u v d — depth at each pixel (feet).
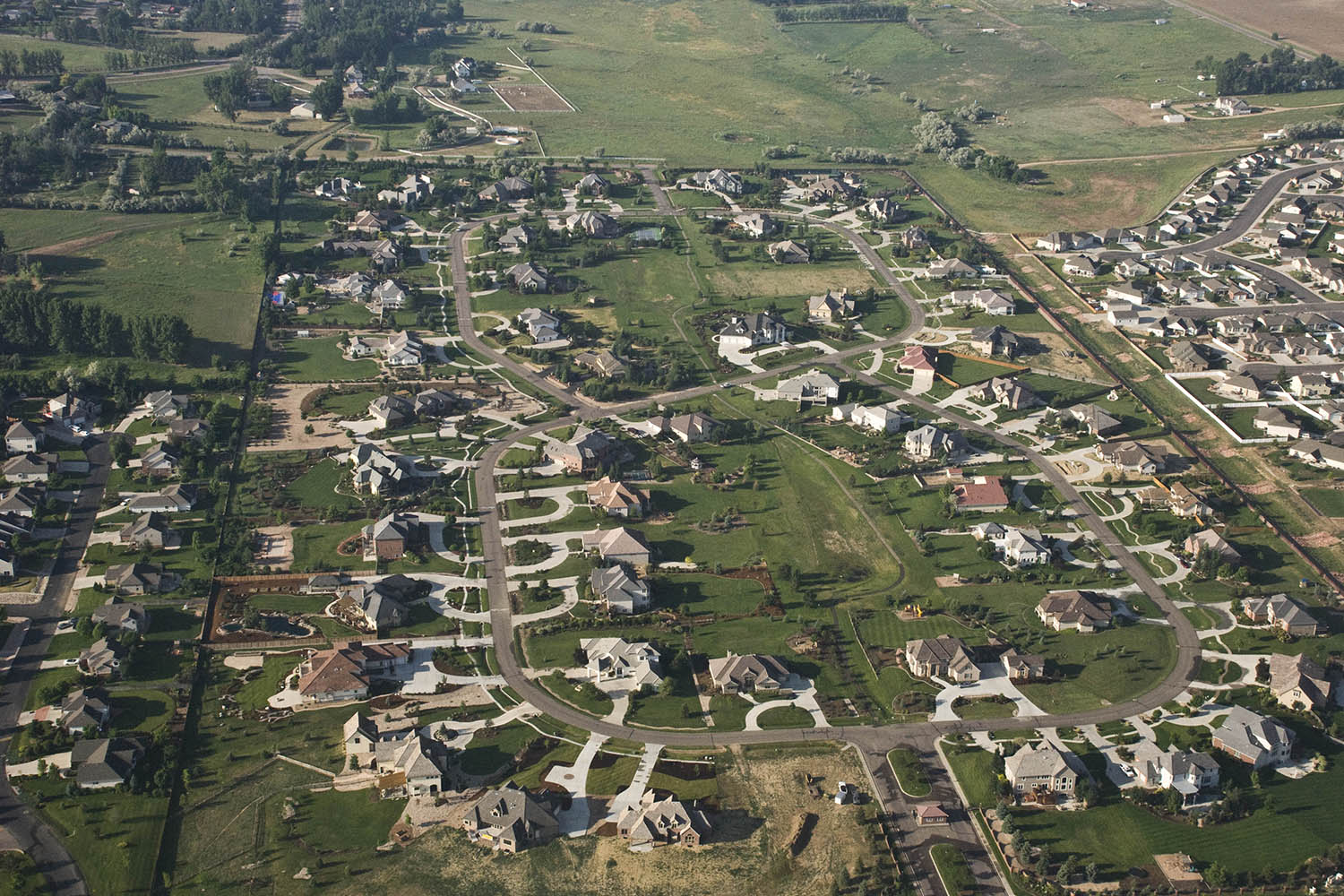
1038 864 637.71
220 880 628.69
